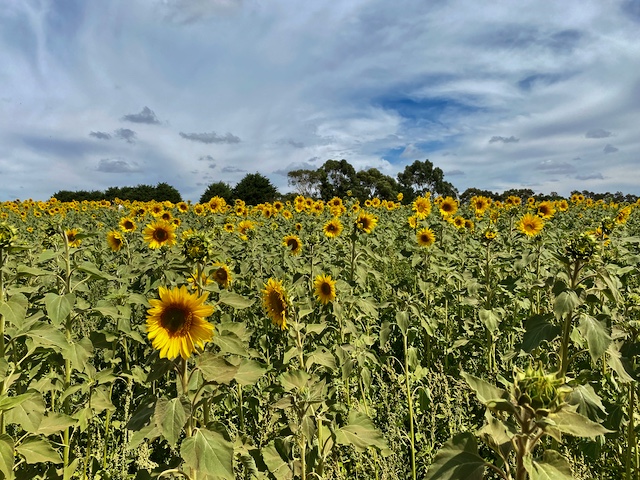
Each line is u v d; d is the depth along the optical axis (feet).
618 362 10.18
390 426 12.61
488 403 5.95
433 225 34.63
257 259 25.81
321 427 10.97
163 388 16.12
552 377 5.81
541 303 21.17
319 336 15.67
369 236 32.86
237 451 10.05
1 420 9.12
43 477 10.45
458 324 21.33
